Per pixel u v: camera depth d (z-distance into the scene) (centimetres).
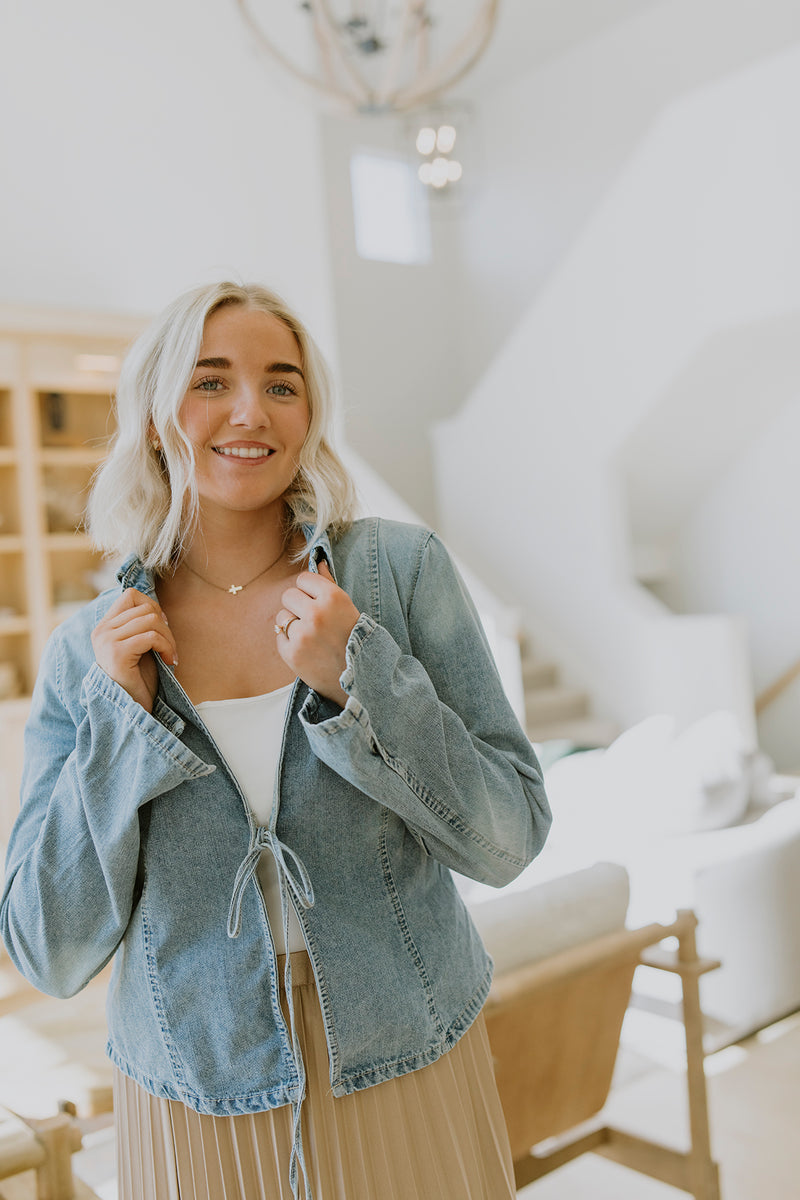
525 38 700
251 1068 95
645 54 681
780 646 654
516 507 638
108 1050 106
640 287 557
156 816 96
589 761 322
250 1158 96
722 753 311
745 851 292
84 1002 225
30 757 105
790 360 565
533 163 750
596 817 302
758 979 290
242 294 101
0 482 491
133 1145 102
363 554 105
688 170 526
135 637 94
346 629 91
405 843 101
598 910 200
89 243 532
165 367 98
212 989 95
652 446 596
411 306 779
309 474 103
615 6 671
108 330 497
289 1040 94
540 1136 205
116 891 93
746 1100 256
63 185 526
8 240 510
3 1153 138
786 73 480
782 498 642
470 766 94
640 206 551
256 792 97
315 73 572
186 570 107
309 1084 96
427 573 105
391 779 90
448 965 102
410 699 91
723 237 513
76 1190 149
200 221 563
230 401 98
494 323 784
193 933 96
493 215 778
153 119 552
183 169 560
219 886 96
